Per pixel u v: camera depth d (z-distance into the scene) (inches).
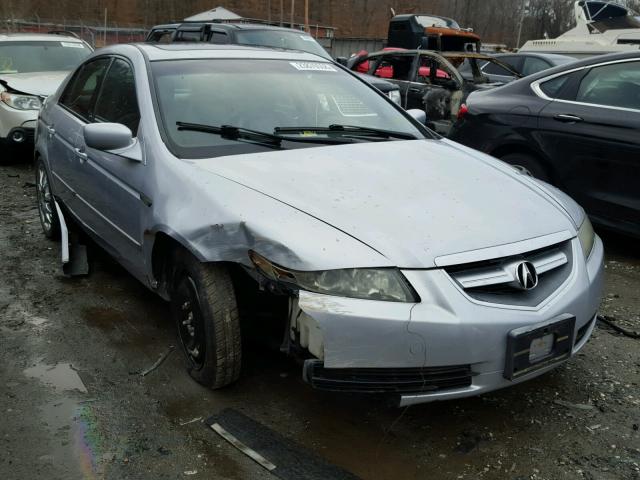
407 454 104.3
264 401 118.6
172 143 130.0
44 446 105.9
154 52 154.4
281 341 114.8
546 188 132.1
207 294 113.2
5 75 345.4
